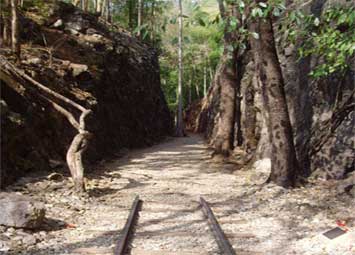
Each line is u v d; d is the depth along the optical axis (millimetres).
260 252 6668
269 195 10891
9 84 12484
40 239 7047
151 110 34562
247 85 20094
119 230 7816
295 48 14977
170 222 8516
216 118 27469
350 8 7887
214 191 11898
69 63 18609
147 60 35906
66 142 14484
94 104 18016
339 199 10125
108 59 24281
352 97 11594
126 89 27109
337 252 6719
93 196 10758
